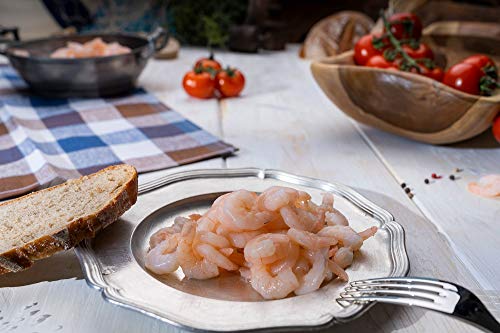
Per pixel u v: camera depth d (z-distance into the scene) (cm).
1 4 158
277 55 139
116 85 102
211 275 52
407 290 46
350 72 81
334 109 100
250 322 45
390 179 73
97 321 49
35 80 98
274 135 87
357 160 79
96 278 49
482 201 68
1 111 94
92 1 160
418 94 78
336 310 47
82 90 100
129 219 58
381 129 85
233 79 103
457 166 77
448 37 100
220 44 144
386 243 55
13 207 59
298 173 74
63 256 56
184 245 52
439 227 62
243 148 82
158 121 91
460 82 81
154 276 52
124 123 90
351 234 52
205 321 45
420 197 69
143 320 49
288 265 49
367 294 47
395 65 86
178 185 65
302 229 51
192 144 81
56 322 49
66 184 62
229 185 65
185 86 103
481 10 110
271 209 52
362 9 153
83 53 104
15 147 81
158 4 154
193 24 145
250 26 140
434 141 82
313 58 134
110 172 63
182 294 48
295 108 100
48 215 56
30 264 52
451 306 44
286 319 46
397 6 112
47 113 94
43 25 162
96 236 55
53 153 78
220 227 52
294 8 154
